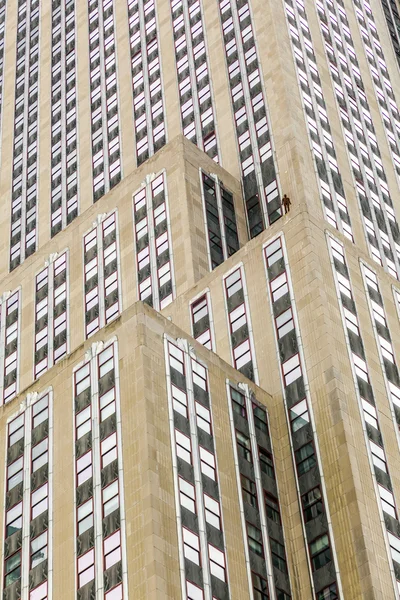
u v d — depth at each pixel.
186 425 103.06
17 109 189.38
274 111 147.25
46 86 186.75
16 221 173.00
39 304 149.50
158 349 106.12
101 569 95.38
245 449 107.25
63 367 111.94
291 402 112.38
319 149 145.25
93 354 109.31
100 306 140.88
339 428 107.56
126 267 140.62
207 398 107.06
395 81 176.00
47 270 151.75
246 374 116.75
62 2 196.38
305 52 158.25
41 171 175.38
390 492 106.81
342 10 175.75
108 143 166.75
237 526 100.88
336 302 117.81
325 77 158.38
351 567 100.62
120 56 176.00
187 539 95.62
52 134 178.25
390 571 100.88
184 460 100.44
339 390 110.00
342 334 115.38
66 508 102.19
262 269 122.31
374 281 125.50
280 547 103.75
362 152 153.62
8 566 103.19
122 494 97.88
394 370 118.44
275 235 123.62
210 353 110.88
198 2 169.38
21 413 113.00
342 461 105.88
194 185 140.38
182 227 136.12
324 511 104.81
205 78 159.38
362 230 141.62
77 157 170.50
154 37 172.38
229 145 149.25
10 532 105.31
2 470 110.25
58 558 99.62
